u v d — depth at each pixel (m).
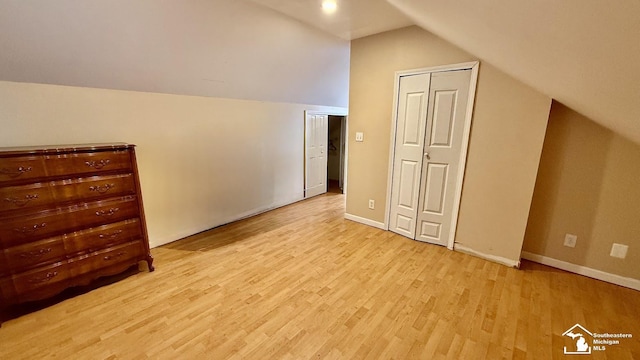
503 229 2.54
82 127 2.29
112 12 1.84
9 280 1.75
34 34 1.74
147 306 1.96
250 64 2.99
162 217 2.93
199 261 2.61
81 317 1.84
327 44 3.29
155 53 2.29
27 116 2.04
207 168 3.27
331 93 4.52
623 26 0.62
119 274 2.36
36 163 1.78
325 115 4.94
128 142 2.58
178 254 2.74
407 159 3.05
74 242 1.99
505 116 2.38
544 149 2.45
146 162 2.73
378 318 1.86
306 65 3.52
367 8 2.34
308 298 2.07
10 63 1.84
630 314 1.92
